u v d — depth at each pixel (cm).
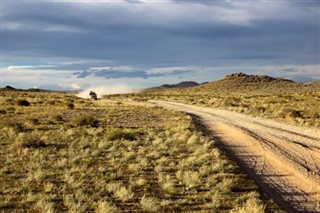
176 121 3797
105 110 5372
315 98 6303
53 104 6538
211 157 1867
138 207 1126
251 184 1388
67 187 1318
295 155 2019
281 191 1341
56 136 2567
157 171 1577
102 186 1334
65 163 1645
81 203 1135
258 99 7662
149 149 2097
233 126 3344
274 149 2186
